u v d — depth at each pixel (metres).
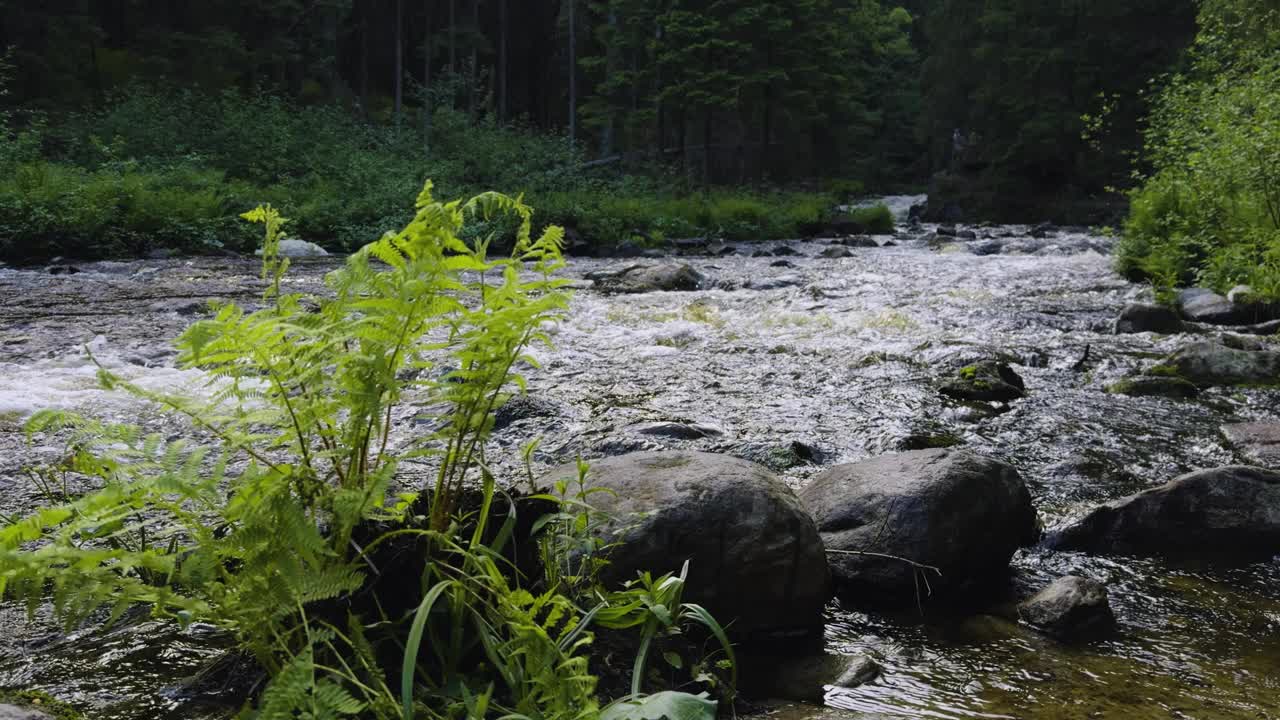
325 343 2.36
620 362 8.30
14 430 5.71
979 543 3.82
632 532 3.18
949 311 11.28
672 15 41.78
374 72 53.84
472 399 2.68
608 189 30.16
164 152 24.92
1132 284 14.00
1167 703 2.89
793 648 3.25
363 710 2.29
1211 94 14.85
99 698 2.62
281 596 2.12
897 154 64.50
